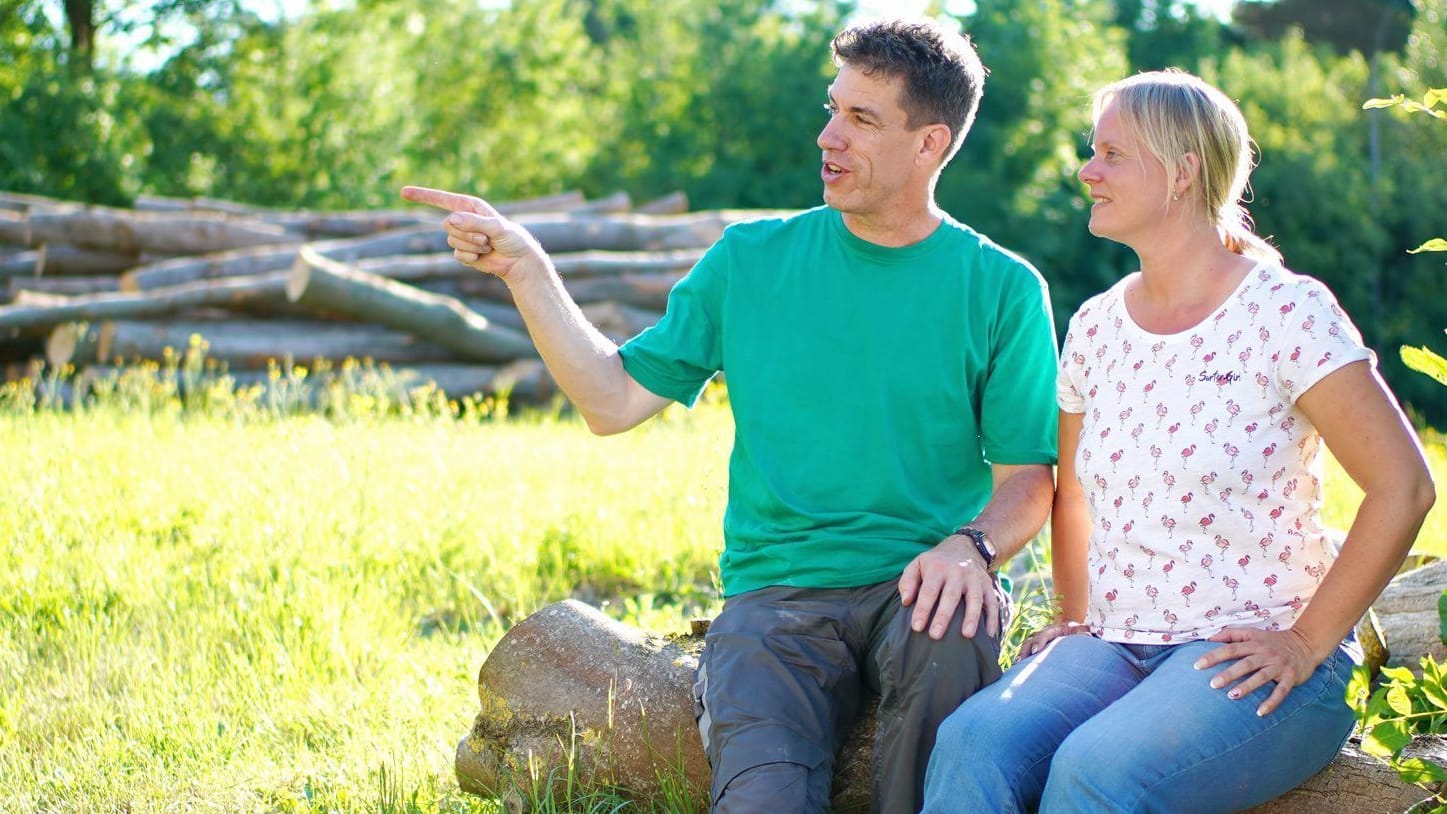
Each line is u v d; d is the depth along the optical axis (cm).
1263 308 277
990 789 264
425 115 2944
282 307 1213
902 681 288
